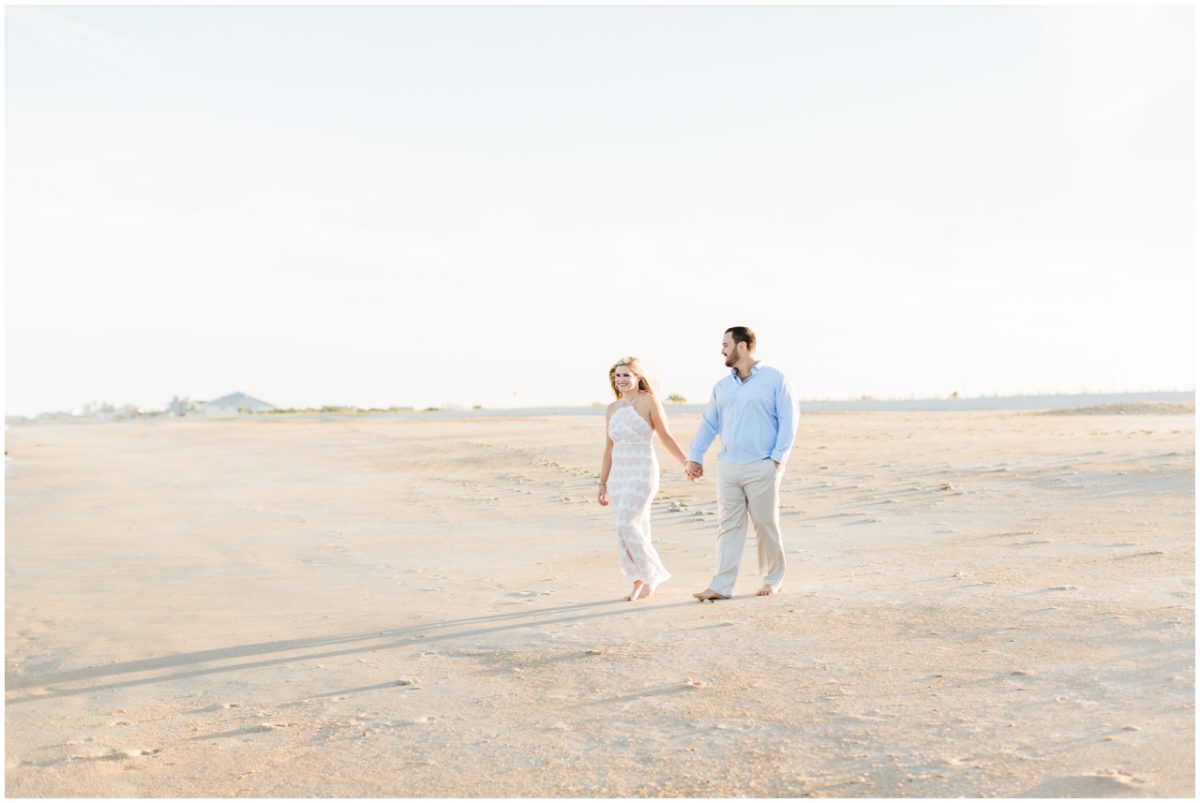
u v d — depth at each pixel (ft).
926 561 30.25
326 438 117.80
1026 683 17.47
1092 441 62.69
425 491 61.72
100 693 20.61
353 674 21.13
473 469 73.20
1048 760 13.91
